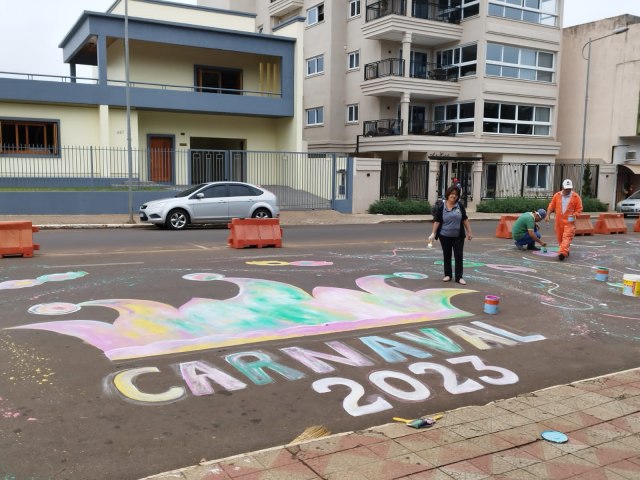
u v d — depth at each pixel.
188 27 26.31
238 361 5.57
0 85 22.75
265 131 30.83
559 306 8.36
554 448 3.77
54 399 4.57
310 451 3.66
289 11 38.09
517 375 5.45
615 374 5.28
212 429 4.13
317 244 15.00
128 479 3.41
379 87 30.62
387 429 4.01
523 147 32.75
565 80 36.69
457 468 3.47
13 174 23.53
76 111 24.67
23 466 3.52
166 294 8.31
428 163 28.84
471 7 31.50
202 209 18.30
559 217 13.05
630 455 3.70
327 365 5.53
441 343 6.37
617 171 34.41
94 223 18.88
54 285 8.81
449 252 9.79
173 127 28.34
